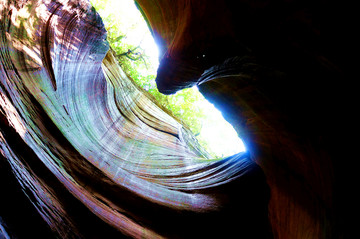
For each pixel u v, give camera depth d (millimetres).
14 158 3148
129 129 11109
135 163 8219
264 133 4402
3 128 3311
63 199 3752
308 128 3080
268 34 2555
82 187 4652
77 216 3805
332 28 1964
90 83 8914
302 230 4000
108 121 9617
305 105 2920
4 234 2564
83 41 8031
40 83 5363
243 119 4934
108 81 11172
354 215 2465
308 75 2592
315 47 2246
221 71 3811
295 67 2641
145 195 5832
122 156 8148
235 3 2566
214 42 3162
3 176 2834
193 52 3486
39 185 3387
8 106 3592
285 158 4195
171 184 7617
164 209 5816
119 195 5359
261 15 2430
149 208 5617
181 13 3906
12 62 4488
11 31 4680
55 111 5480
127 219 4859
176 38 3824
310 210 3725
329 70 2318
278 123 3684
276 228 5562
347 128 2445
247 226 7051
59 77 6539
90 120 7980
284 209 4898
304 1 1976
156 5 5086
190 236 5832
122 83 13469
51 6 6090
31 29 5406
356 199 2443
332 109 2564
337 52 2088
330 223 2996
